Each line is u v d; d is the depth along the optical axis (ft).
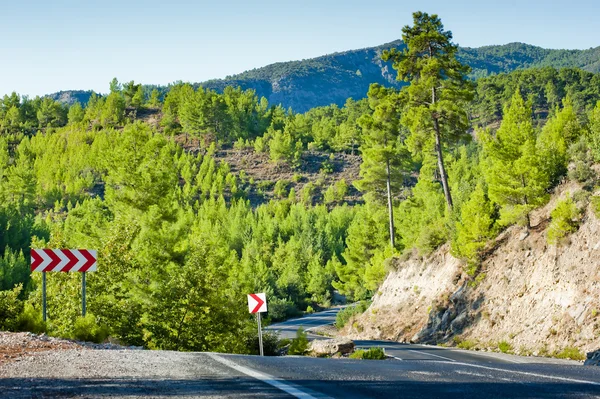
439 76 157.28
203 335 73.77
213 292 76.54
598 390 18.33
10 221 367.66
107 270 71.92
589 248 94.27
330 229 418.92
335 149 638.12
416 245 156.56
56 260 48.26
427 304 131.75
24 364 25.48
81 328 45.83
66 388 18.37
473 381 21.06
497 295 111.24
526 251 110.73
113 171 142.41
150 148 140.26
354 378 22.07
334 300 333.01
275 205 495.00
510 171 113.50
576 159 116.98
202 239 79.41
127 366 24.99
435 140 160.15
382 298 156.87
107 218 144.46
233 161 603.67
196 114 615.57
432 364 31.42
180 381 20.33
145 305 77.61
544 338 89.92
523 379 21.72
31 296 67.62
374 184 212.02
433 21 158.92
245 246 391.24
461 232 121.49
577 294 90.79
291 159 593.42
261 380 20.89
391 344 112.37
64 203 506.89
